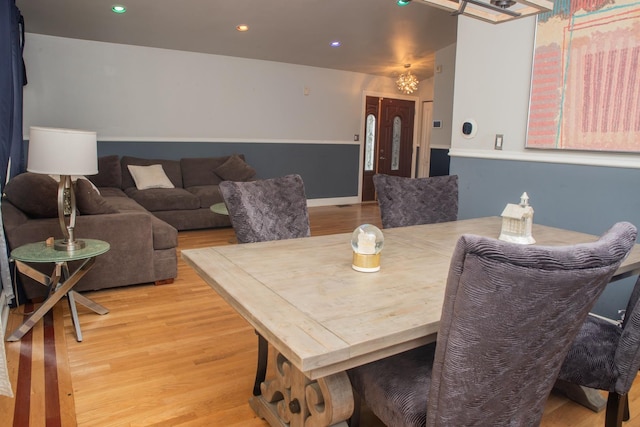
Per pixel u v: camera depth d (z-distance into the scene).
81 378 2.10
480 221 2.47
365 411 1.92
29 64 5.23
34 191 2.86
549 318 0.91
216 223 5.51
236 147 6.76
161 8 4.68
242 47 6.11
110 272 3.21
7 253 2.78
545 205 2.84
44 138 2.36
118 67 5.76
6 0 2.67
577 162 2.63
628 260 1.68
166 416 1.83
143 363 2.25
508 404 1.05
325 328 1.04
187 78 6.24
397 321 1.09
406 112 8.48
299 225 2.11
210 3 4.60
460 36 3.29
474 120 3.23
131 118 5.94
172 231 3.43
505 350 0.93
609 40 2.44
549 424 1.83
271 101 6.96
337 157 7.78
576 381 1.53
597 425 1.83
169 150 6.24
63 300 3.06
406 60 6.93
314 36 5.75
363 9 4.89
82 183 3.06
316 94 7.37
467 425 1.03
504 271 0.81
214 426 1.78
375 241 1.48
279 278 1.40
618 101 2.42
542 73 2.76
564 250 0.85
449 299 0.90
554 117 2.73
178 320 2.79
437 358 0.97
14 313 2.81
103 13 4.73
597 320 1.73
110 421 1.79
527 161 2.91
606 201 2.54
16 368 2.17
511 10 1.83
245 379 2.13
